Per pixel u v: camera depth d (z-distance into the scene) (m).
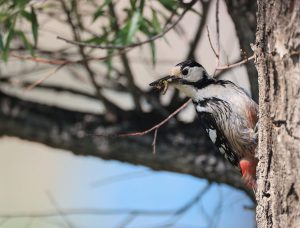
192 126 11.98
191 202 11.61
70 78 15.45
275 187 8.30
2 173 18.19
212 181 11.77
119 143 12.04
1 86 12.81
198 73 11.33
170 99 12.55
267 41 8.41
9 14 10.55
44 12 11.88
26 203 17.91
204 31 12.84
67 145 12.30
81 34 12.58
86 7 13.09
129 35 10.15
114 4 11.09
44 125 12.38
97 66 14.36
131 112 12.19
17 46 12.50
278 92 8.28
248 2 10.74
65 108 12.50
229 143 11.11
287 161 8.16
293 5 8.08
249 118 10.84
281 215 8.22
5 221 12.66
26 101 12.62
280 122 8.23
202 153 11.78
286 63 8.15
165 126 12.01
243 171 11.07
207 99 11.20
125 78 12.41
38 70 12.70
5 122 12.49
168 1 10.29
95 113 12.34
